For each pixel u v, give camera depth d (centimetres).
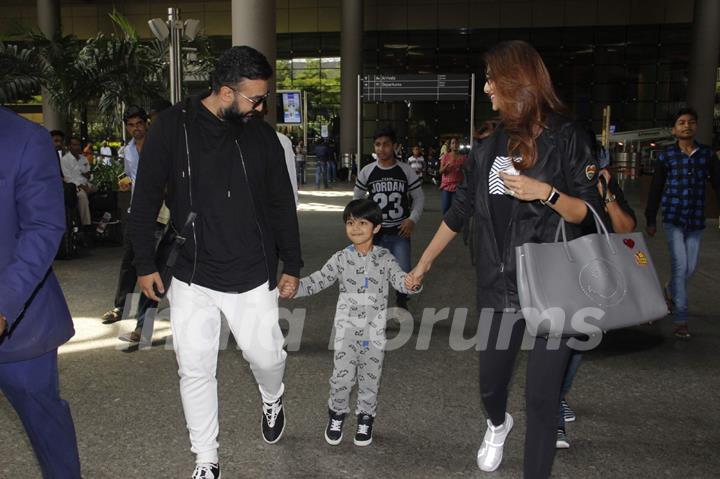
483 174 308
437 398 455
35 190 247
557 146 288
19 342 251
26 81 1816
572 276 279
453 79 1884
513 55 291
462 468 354
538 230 293
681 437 394
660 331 631
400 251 635
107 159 1798
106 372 502
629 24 3581
